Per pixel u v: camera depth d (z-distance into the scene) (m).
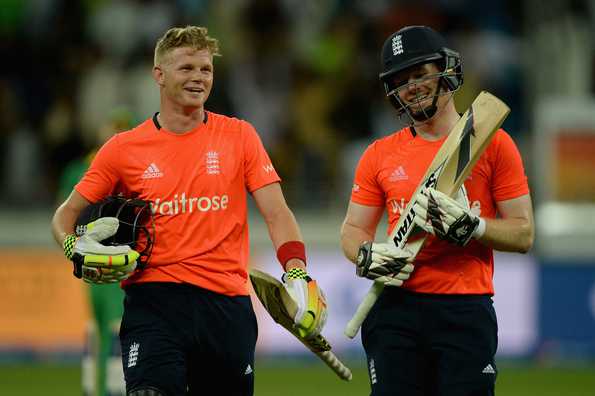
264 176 17.55
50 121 47.03
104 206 17.20
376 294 17.45
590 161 41.25
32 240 41.50
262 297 16.83
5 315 40.53
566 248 41.16
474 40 51.00
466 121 17.16
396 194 17.81
